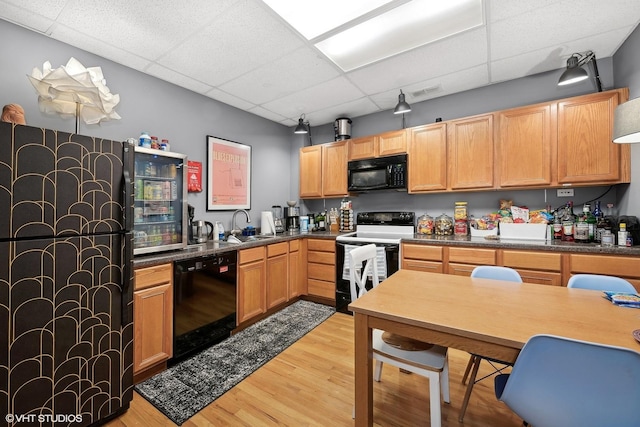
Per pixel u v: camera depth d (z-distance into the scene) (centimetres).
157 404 159
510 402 92
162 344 189
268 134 383
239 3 165
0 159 114
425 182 299
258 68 242
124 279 150
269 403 160
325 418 148
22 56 181
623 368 73
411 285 150
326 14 177
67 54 201
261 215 356
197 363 201
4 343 115
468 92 297
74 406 134
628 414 75
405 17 180
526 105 266
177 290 199
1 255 115
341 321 279
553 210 260
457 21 184
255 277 269
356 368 122
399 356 130
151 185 214
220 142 315
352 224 372
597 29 194
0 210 114
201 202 295
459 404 158
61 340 130
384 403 159
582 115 224
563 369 80
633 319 103
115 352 148
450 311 113
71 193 133
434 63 239
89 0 159
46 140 126
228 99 311
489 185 264
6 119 142
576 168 227
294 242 325
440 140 290
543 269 215
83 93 156
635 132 111
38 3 160
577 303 120
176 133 271
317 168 379
